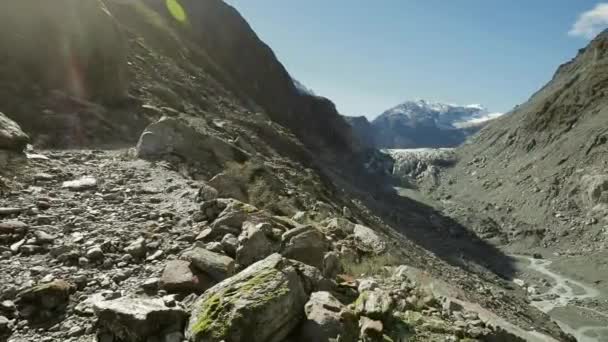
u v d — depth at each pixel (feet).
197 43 289.33
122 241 23.93
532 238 286.66
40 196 30.32
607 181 293.43
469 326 21.18
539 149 422.00
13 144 37.63
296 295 17.20
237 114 160.66
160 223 27.73
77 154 48.70
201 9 337.93
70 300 17.66
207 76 202.59
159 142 51.13
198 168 48.42
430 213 354.13
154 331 15.03
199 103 134.31
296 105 402.52
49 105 64.54
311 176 119.85
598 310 165.27
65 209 28.60
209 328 14.53
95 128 65.16
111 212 29.12
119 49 87.97
